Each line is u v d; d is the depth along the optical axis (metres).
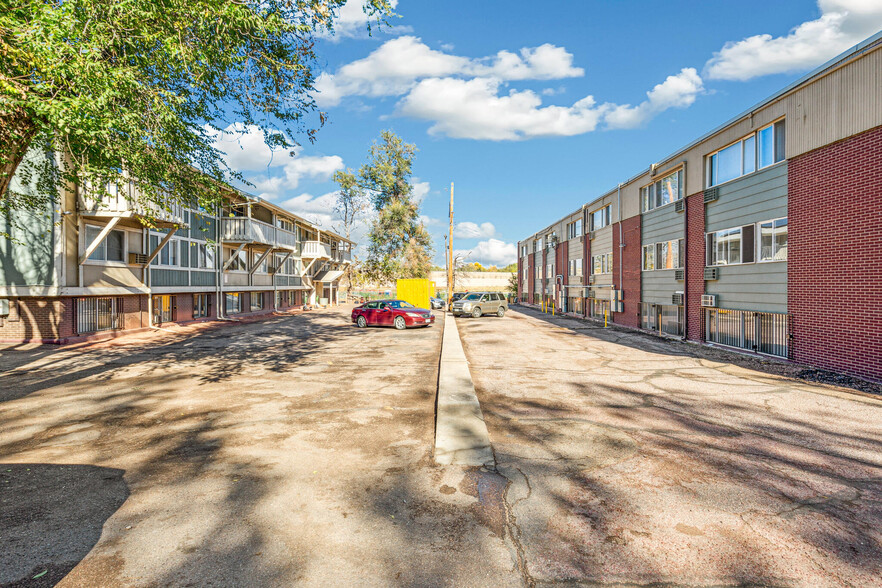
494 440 5.96
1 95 6.01
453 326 22.48
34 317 15.37
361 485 4.55
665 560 3.27
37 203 11.80
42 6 5.61
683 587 2.97
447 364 11.33
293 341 17.05
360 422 6.81
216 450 5.59
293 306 38.09
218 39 7.33
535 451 5.55
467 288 65.50
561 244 36.66
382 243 54.75
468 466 5.04
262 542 3.49
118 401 8.04
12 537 3.56
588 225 30.06
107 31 6.54
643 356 13.41
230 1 6.82
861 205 9.67
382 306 22.56
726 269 14.84
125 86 6.69
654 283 20.64
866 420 6.87
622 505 4.13
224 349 14.82
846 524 3.81
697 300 16.69
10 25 5.73
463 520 3.85
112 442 5.88
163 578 3.04
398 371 11.02
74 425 6.63
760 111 12.95
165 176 8.47
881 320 9.26
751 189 13.54
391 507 4.09
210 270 24.81
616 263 25.33
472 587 2.96
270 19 7.17
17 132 7.13
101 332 16.84
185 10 6.83
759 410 7.46
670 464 5.13
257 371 10.96
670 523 3.81
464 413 6.98
